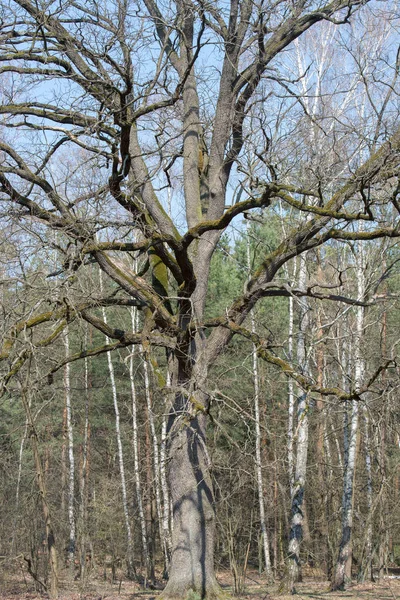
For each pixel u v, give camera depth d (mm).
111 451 31219
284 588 17562
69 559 23562
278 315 26188
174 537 14211
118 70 11773
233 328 12820
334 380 23000
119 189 12555
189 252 15680
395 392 13750
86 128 12586
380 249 17250
